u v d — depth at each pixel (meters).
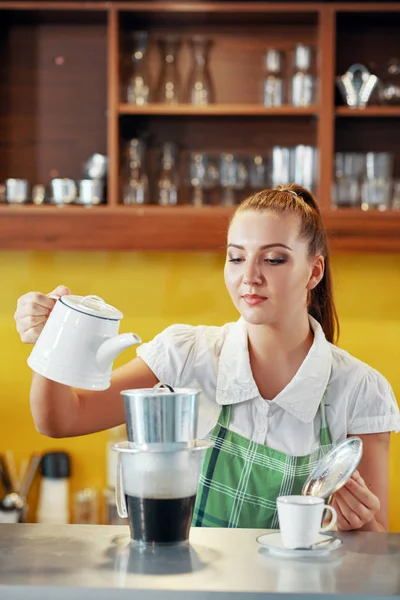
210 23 3.13
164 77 3.06
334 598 1.08
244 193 3.08
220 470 1.69
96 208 2.96
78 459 3.28
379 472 1.74
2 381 3.32
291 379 1.73
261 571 1.16
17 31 3.16
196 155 3.05
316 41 3.12
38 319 1.43
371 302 3.31
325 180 2.99
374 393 1.75
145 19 3.08
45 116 3.16
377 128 3.12
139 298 3.33
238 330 1.76
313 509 1.24
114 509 3.14
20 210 2.96
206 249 2.96
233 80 3.14
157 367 1.77
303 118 3.13
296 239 1.61
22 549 1.26
